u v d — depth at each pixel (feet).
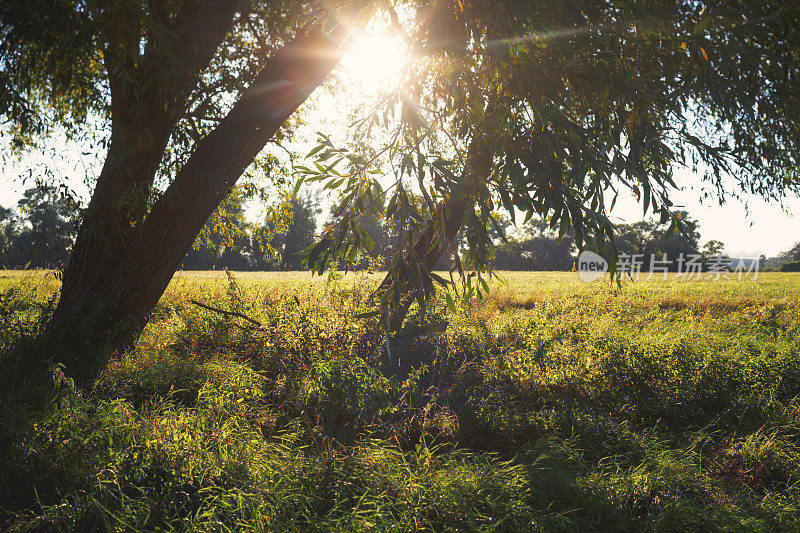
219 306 23.20
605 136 12.10
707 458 12.77
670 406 15.20
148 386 15.31
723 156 13.32
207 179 15.48
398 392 15.19
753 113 13.69
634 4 11.48
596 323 22.31
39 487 10.03
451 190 10.85
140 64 13.94
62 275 16.70
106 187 16.01
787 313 34.68
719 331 28.02
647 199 11.40
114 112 15.48
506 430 14.10
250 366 18.02
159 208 16.17
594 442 13.35
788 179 17.74
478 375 17.11
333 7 12.57
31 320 17.70
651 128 12.39
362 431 13.61
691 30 12.62
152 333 20.42
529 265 195.62
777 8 11.87
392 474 10.40
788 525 9.48
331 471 10.25
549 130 11.45
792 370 17.80
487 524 8.96
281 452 11.54
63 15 10.82
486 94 12.67
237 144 15.46
